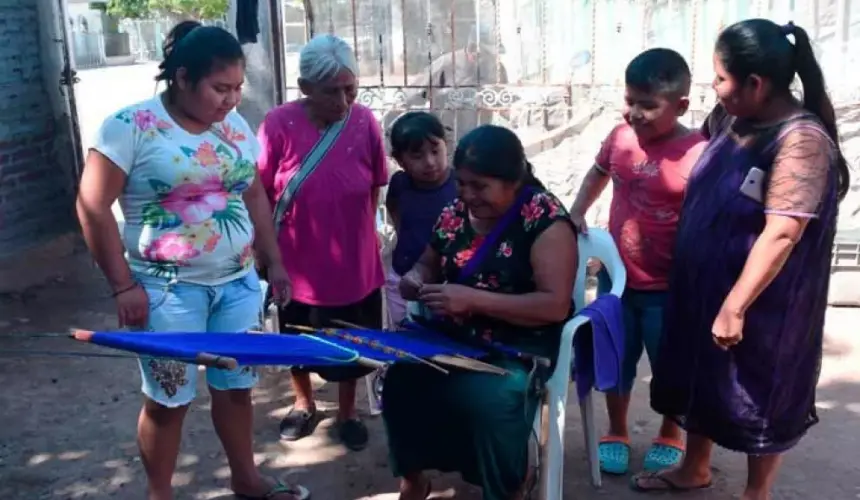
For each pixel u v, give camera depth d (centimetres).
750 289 270
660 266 335
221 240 291
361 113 366
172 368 288
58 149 644
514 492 289
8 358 493
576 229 296
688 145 323
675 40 546
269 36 551
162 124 275
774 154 271
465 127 576
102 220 272
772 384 288
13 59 601
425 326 306
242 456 333
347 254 364
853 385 439
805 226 270
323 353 243
